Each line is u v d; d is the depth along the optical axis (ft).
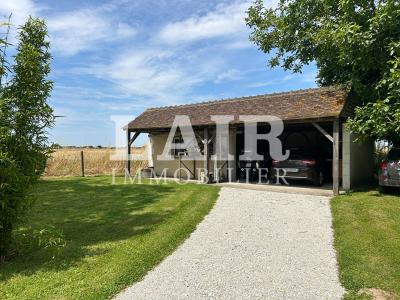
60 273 14.46
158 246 18.26
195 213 26.45
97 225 23.35
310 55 46.14
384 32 30.68
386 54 31.55
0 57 15.57
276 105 43.32
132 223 23.72
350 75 38.17
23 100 15.85
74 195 37.24
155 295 12.58
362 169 43.11
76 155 70.08
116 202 32.42
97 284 13.29
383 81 29.19
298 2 44.34
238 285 13.51
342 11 37.37
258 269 15.23
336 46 35.24
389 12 29.01
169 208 28.76
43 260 16.24
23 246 17.02
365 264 15.11
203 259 16.60
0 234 15.81
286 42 47.57
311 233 21.09
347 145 37.22
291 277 14.29
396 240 18.22
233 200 32.76
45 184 47.88
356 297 12.19
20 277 14.05
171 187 42.86
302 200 32.30
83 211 28.22
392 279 13.50
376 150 53.88
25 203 16.11
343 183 37.63
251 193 37.04
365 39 30.81
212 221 24.47
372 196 31.42
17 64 15.88
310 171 40.81
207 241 19.65
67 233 21.27
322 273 14.67
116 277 13.98
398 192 33.81
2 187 14.51
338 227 21.83
